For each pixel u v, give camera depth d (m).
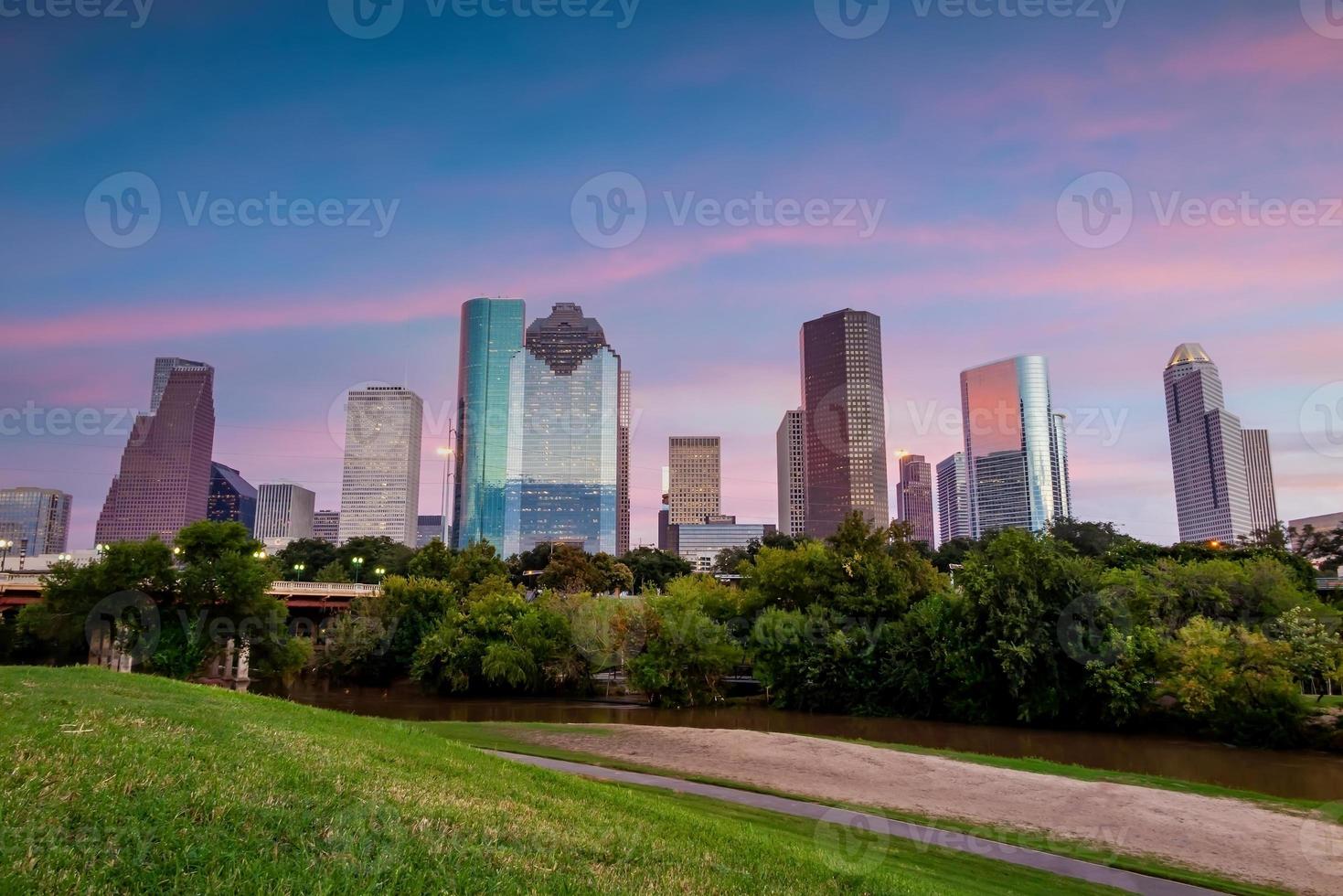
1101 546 129.62
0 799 8.82
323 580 146.00
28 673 25.09
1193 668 50.91
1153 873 22.95
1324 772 41.19
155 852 8.13
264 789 11.47
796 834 23.61
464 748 24.58
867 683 64.62
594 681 85.81
